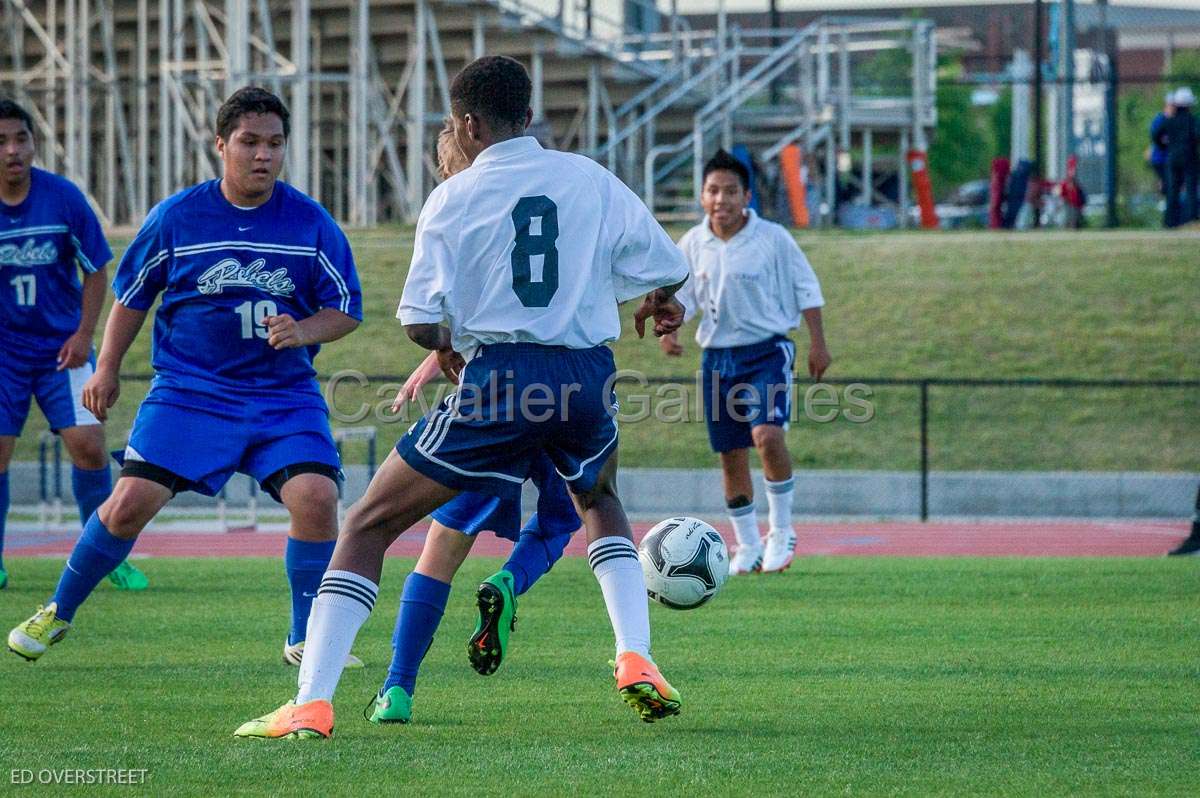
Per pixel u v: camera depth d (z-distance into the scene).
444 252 16.17
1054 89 111.56
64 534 50.00
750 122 94.69
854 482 59.31
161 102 86.00
